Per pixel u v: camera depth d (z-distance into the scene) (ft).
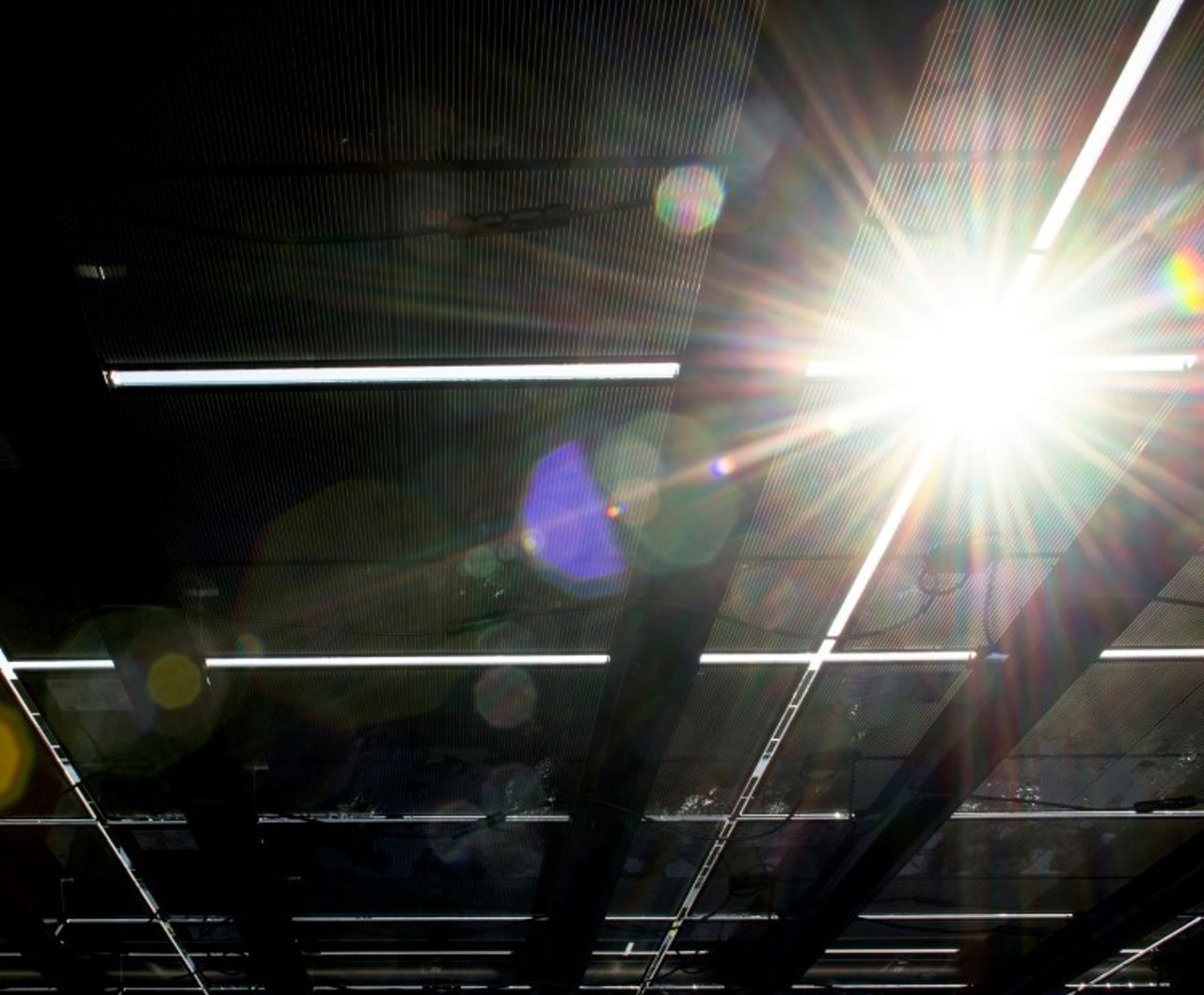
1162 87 14.08
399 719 24.84
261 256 15.62
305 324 16.61
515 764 26.66
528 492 19.27
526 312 16.55
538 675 23.48
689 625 21.89
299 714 24.48
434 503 19.44
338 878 32.68
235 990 42.78
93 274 15.72
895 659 23.99
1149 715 26.02
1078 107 14.30
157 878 33.24
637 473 18.98
